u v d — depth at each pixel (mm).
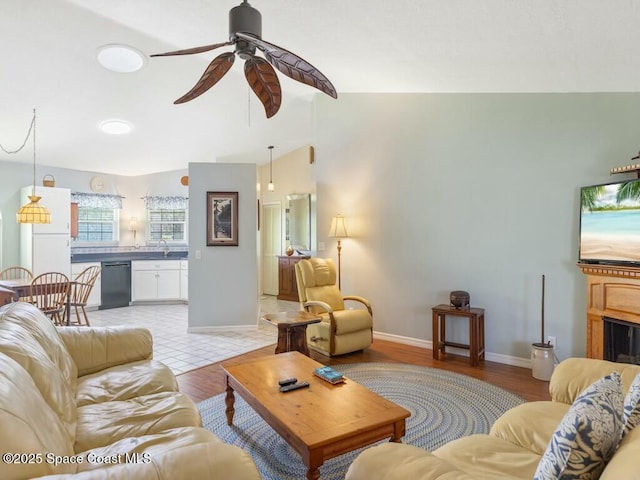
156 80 4137
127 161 6602
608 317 3088
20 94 4059
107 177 7270
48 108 4406
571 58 2639
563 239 3531
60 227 5918
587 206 3250
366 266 4773
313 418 1829
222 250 5148
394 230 4551
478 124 3986
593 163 3395
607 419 1016
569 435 1000
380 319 4688
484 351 3941
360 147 4781
